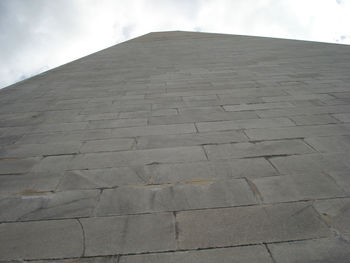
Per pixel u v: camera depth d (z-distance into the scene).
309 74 5.01
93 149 2.60
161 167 2.22
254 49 7.91
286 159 2.26
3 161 2.45
